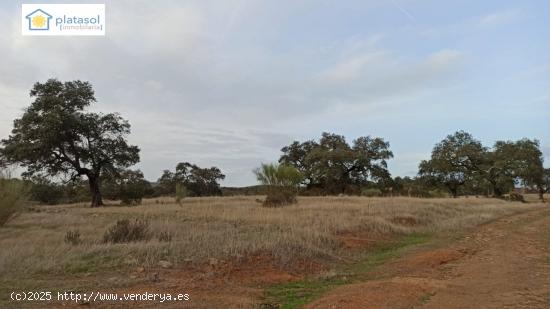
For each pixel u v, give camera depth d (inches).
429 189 2300.7
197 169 2738.7
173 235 458.3
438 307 238.8
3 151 1298.0
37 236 477.7
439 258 408.5
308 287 316.2
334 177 2319.1
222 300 264.1
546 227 686.5
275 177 959.0
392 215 725.3
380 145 2481.5
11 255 351.6
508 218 877.8
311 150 2559.1
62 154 1376.7
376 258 438.9
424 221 731.4
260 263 362.6
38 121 1343.5
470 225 729.6
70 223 637.9
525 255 421.7
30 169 1347.2
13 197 596.1
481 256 423.2
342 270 378.0
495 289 279.3
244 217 607.8
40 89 1373.0
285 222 550.0
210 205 957.8
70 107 1385.3
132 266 338.0
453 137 2322.8
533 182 2224.4
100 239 445.7
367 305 243.4
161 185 2657.5
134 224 470.9
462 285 293.1
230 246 389.1
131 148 1465.3
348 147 2549.2
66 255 360.8
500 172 2186.3
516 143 2197.3
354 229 565.6
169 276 316.2
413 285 285.0
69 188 1696.6
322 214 664.4
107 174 1464.1
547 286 285.7
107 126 1418.6
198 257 362.0
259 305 263.6
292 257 384.8
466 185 2364.7
